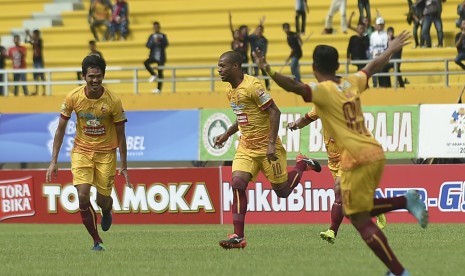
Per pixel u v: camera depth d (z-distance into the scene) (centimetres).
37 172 5722
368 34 7231
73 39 8769
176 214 5459
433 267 2606
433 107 5644
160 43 7438
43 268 2838
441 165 5125
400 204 2348
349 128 2344
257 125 3338
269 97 3300
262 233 4234
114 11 8544
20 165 7319
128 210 5541
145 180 5512
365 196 2336
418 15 7644
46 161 6519
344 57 7844
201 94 7188
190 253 3216
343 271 2539
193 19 8762
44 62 8575
